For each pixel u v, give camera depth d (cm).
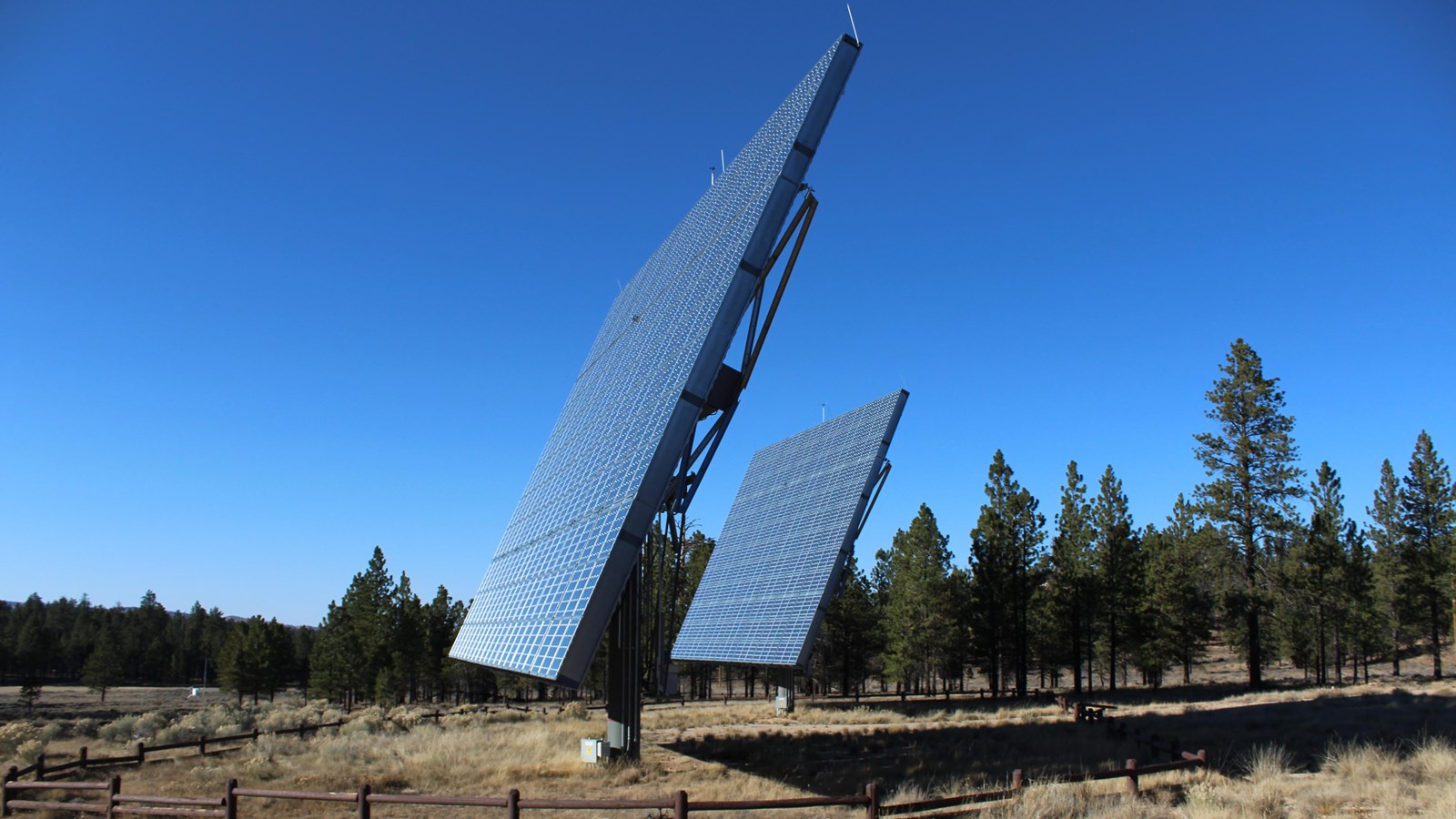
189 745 2898
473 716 4544
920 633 6316
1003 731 3162
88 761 2427
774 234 1948
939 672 7231
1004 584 5934
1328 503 6744
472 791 2070
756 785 2023
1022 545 6028
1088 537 6366
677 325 2347
